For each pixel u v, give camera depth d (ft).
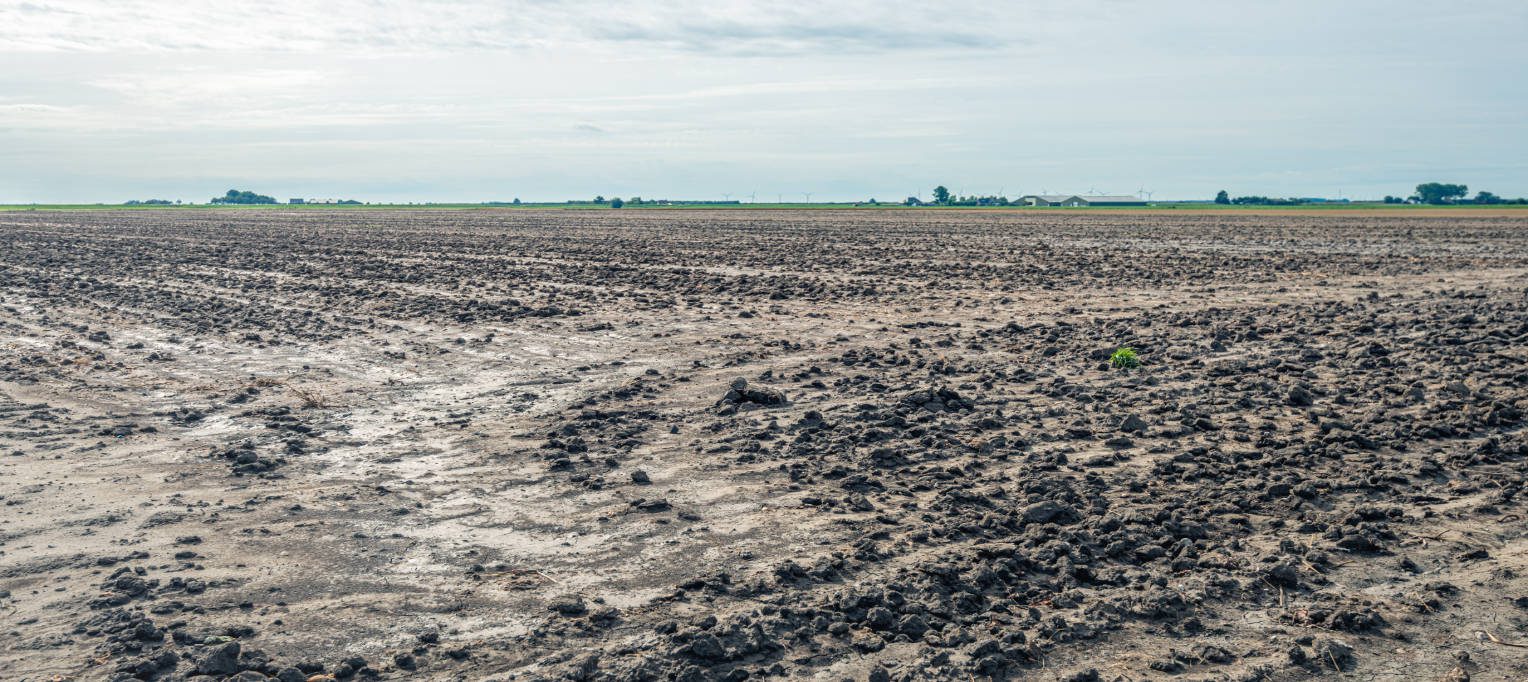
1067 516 28.76
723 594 23.61
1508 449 34.96
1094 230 223.51
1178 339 58.18
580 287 90.07
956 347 56.18
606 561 25.63
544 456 34.78
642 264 118.52
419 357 54.49
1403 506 29.76
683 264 118.32
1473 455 34.24
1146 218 330.75
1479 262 120.37
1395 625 22.33
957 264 116.16
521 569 25.11
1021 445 36.14
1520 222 273.95
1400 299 79.25
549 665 20.26
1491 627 22.15
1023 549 26.37
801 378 47.52
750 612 22.50
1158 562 25.81
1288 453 34.68
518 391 45.85
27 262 122.31
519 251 141.90
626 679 19.77
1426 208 528.63
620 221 298.76
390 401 43.96
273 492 31.04
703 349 56.29
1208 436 37.37
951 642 21.45
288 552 26.09
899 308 74.54
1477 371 48.14
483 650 20.88
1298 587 24.34
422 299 80.07
